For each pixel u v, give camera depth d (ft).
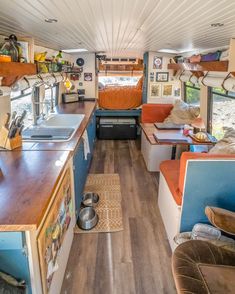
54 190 5.09
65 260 6.75
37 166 6.06
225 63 7.64
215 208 5.53
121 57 23.18
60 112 13.02
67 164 6.64
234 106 10.60
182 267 4.70
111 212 9.59
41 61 8.32
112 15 5.15
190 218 6.67
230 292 4.23
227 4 4.07
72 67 16.74
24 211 4.15
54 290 5.49
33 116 10.22
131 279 6.58
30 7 4.32
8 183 5.16
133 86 20.81
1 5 4.17
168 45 11.94
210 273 4.60
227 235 6.39
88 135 12.16
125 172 13.39
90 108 14.40
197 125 13.39
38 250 4.24
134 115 19.45
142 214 9.54
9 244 4.00
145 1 4.10
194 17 5.12
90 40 9.93
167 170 8.72
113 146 17.95
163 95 18.33
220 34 7.17
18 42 6.31
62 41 9.48
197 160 6.00
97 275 6.70
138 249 7.67
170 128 13.37
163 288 6.32
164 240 8.08
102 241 8.01
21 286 4.19
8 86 6.51
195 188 6.30
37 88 10.42
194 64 10.57
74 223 8.23
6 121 7.22
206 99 13.10
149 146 13.15
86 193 10.61
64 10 4.61
